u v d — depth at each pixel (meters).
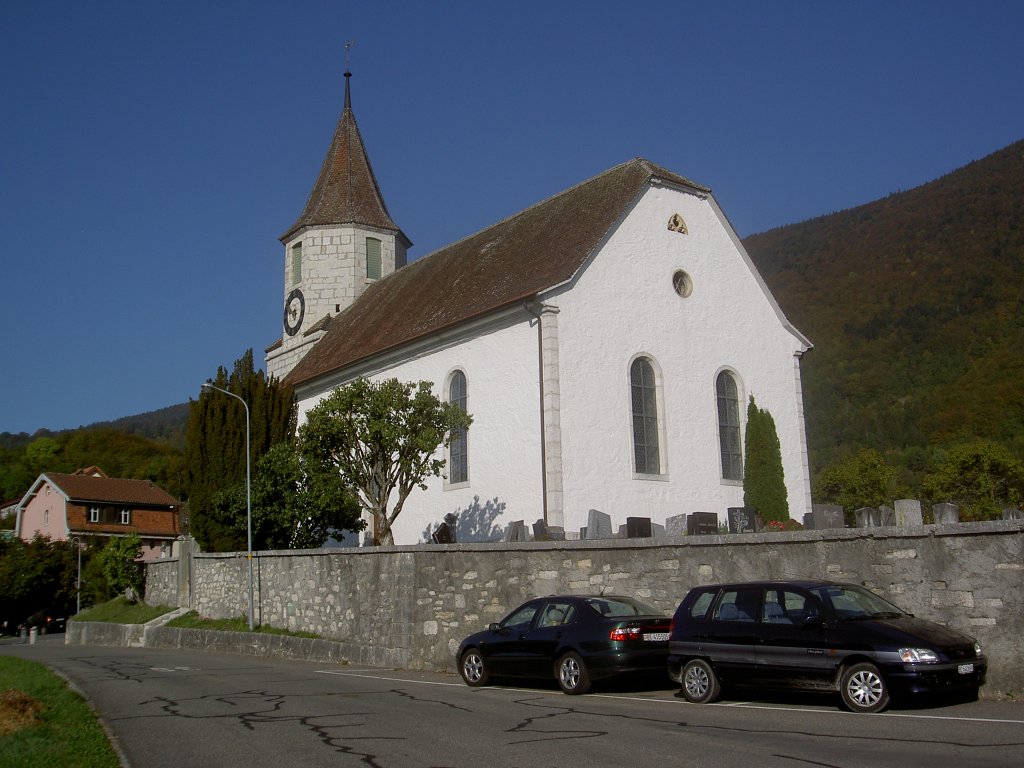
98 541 65.75
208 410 35.25
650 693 15.45
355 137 49.19
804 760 9.23
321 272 46.41
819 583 13.37
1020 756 9.16
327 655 24.47
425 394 27.27
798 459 32.56
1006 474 50.38
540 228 33.78
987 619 13.62
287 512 31.69
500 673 16.70
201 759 10.22
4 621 62.00
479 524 29.20
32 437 169.62
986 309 110.38
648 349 29.41
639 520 23.06
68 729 11.99
